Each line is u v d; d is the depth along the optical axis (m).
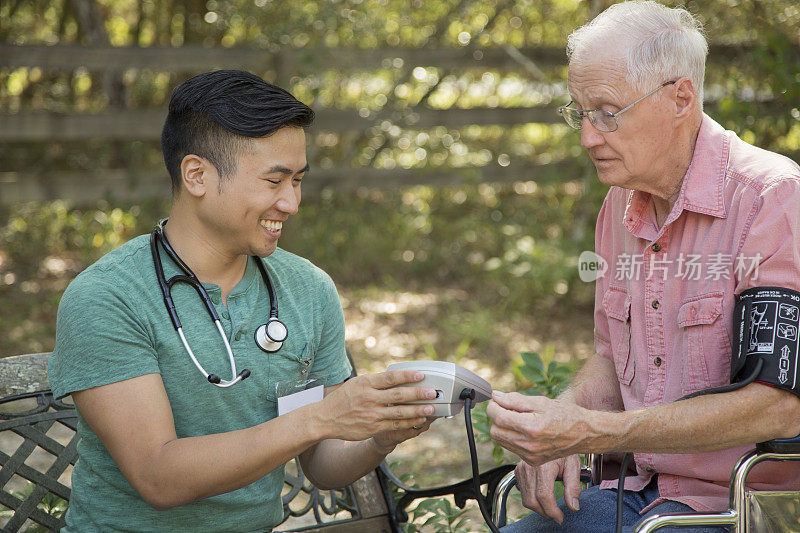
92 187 6.72
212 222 1.76
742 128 5.20
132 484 1.67
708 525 1.71
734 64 6.23
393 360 5.46
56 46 6.39
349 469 1.98
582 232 6.58
